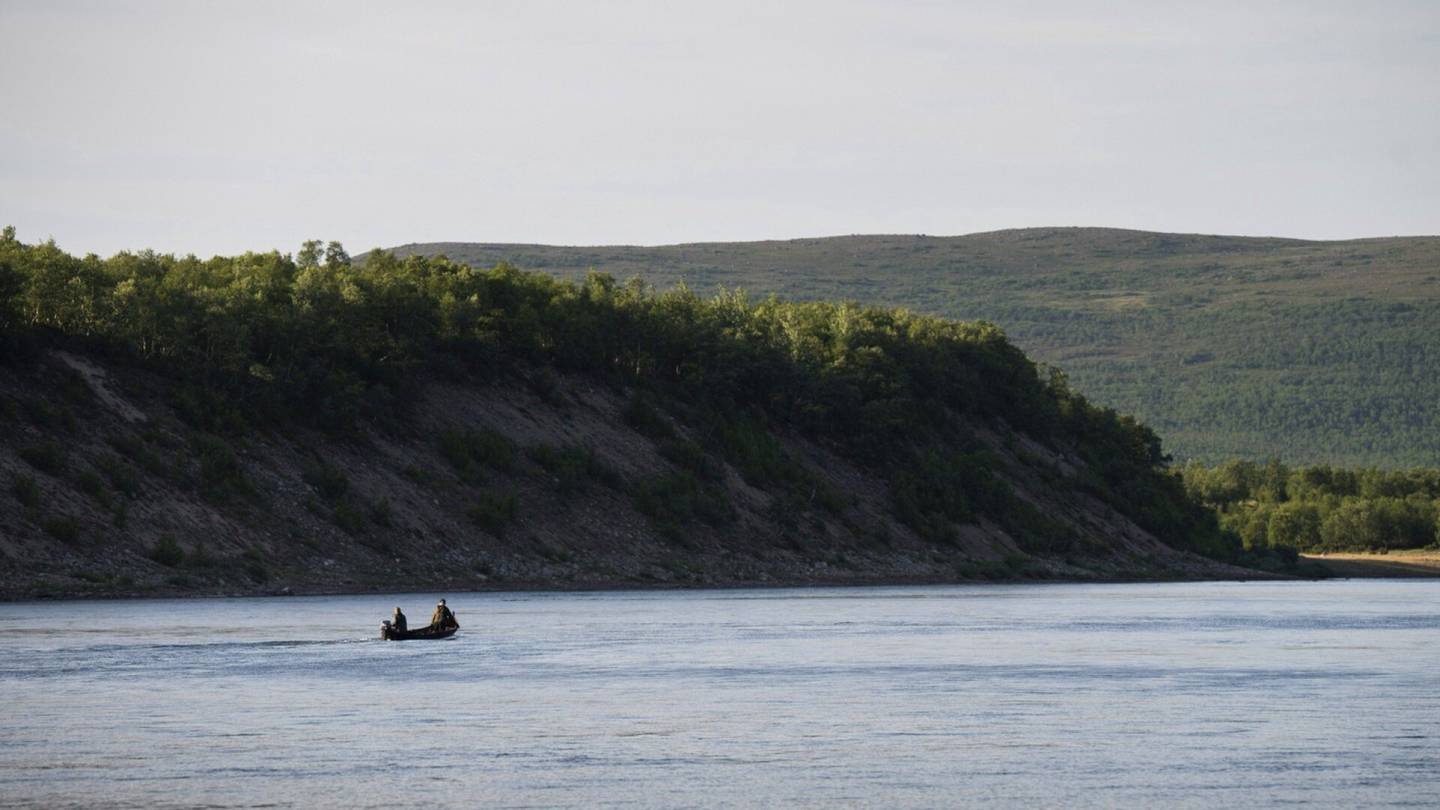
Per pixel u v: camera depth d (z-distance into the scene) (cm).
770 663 9850
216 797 5650
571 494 19388
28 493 14050
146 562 14375
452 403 19838
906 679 9025
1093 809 5522
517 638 11456
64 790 5750
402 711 7588
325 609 13375
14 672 8881
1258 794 5750
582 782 5912
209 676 8812
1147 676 9238
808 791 5781
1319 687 8694
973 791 5794
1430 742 6775
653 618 13562
